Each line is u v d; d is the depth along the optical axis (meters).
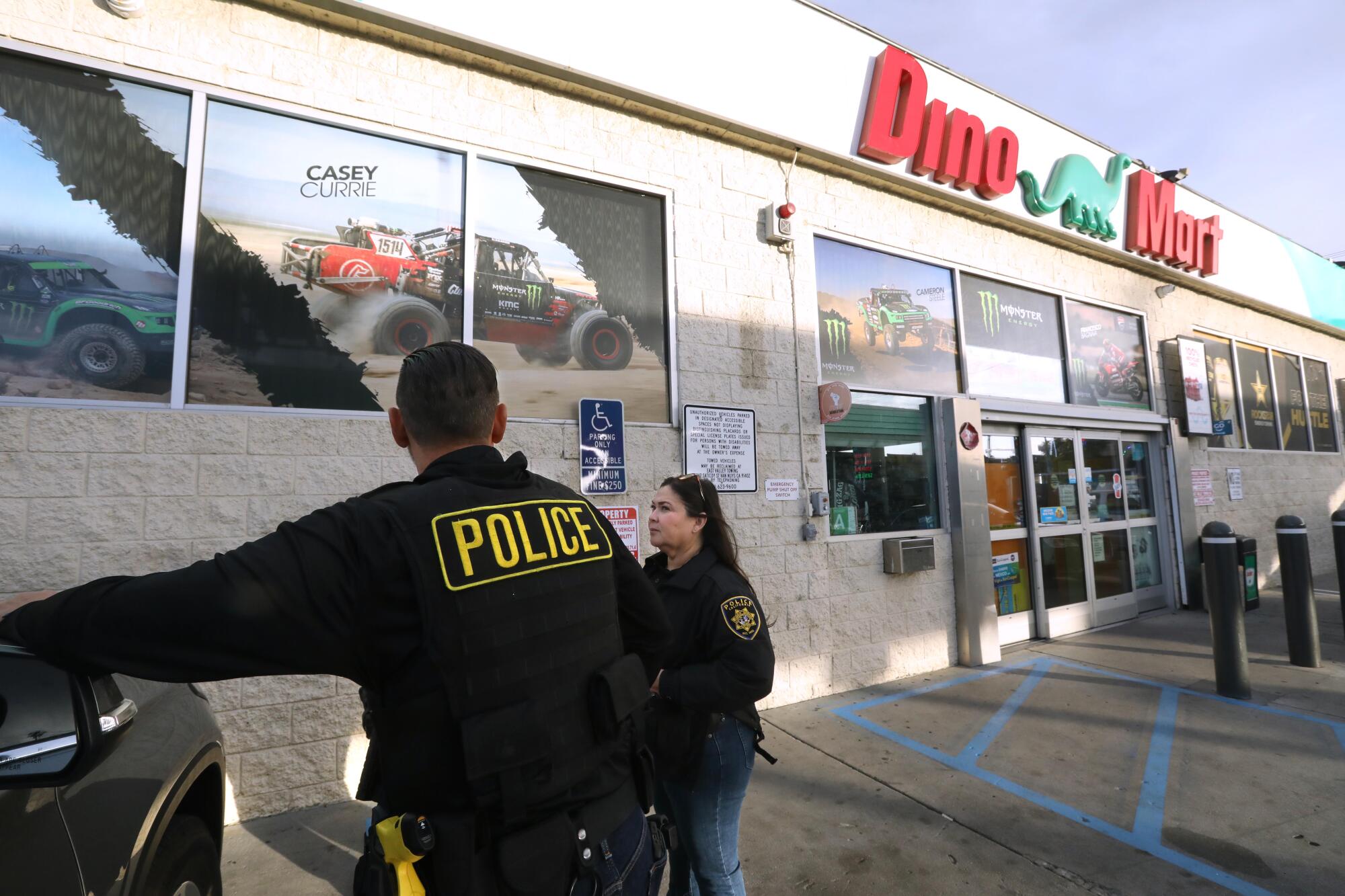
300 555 1.09
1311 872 2.87
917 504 6.28
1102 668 5.88
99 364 3.41
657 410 4.97
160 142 3.62
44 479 3.20
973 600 6.11
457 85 4.38
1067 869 2.91
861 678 5.56
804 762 4.03
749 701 1.95
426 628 1.12
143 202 3.56
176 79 3.63
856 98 5.93
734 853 2.04
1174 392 8.91
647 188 5.04
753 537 5.17
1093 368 8.05
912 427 6.33
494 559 1.22
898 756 4.09
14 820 1.44
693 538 2.22
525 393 4.54
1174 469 8.52
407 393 1.39
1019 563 6.96
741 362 5.30
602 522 1.53
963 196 6.62
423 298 4.22
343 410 3.93
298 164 3.93
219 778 2.34
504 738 1.13
